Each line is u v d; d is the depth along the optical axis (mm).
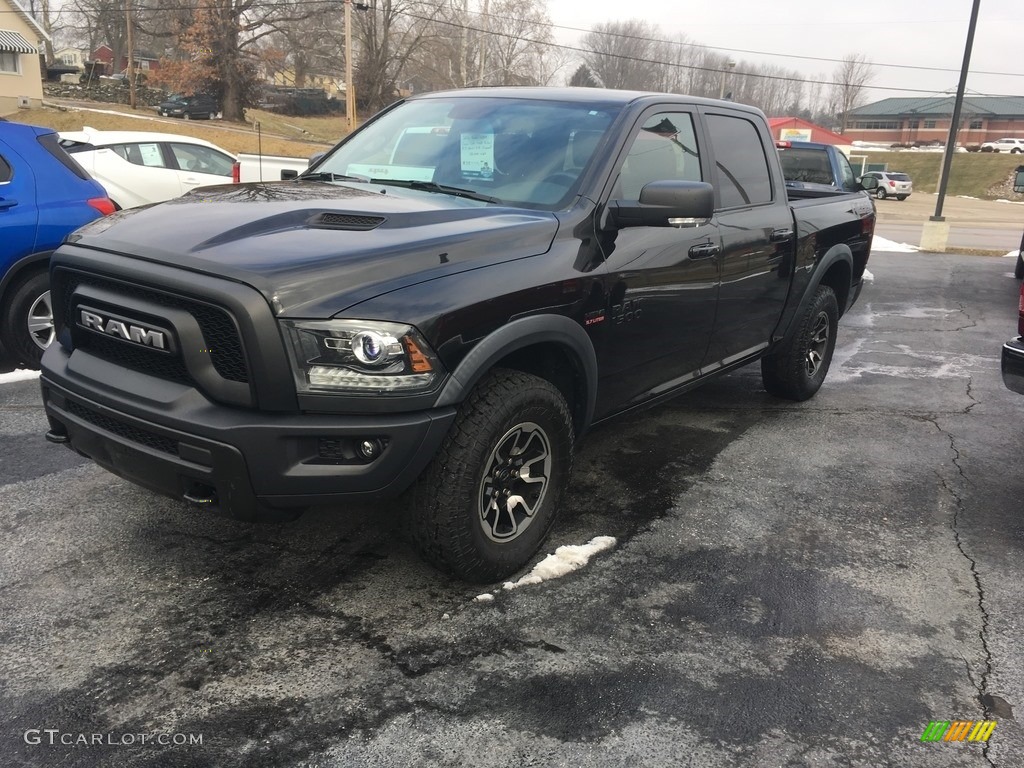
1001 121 103625
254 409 2594
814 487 4391
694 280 4023
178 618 2939
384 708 2523
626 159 3695
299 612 3004
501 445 3059
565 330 3213
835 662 2863
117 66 71250
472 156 3826
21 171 5500
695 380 4418
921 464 4789
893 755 2432
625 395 3875
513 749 2377
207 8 48250
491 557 3117
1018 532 3957
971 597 3344
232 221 2961
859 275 6395
